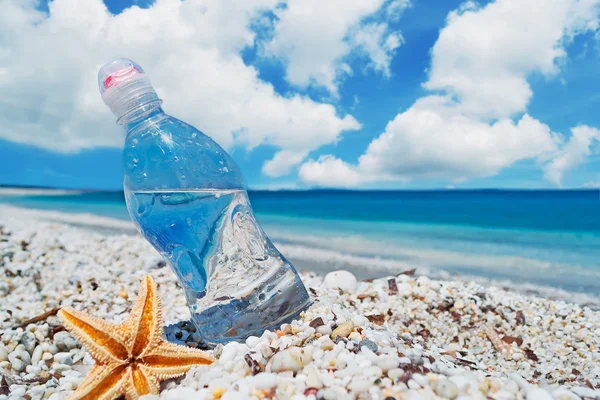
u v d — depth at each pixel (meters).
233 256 0.30
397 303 0.47
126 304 0.49
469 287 0.52
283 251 0.98
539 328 0.44
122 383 0.23
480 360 0.38
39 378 0.31
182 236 0.30
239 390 0.21
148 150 0.30
